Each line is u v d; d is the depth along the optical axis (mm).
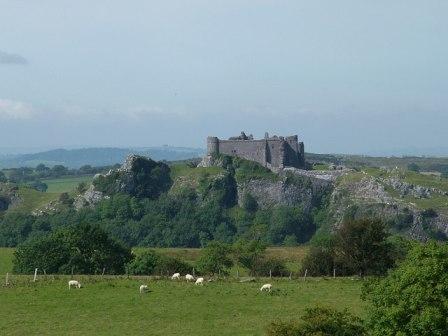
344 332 40688
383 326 40719
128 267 104250
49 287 77812
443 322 39219
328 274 94938
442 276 40719
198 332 58750
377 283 45594
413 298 40094
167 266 101000
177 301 70375
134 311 66438
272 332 41219
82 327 61062
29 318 64250
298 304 68812
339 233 96438
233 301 70312
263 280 85000
